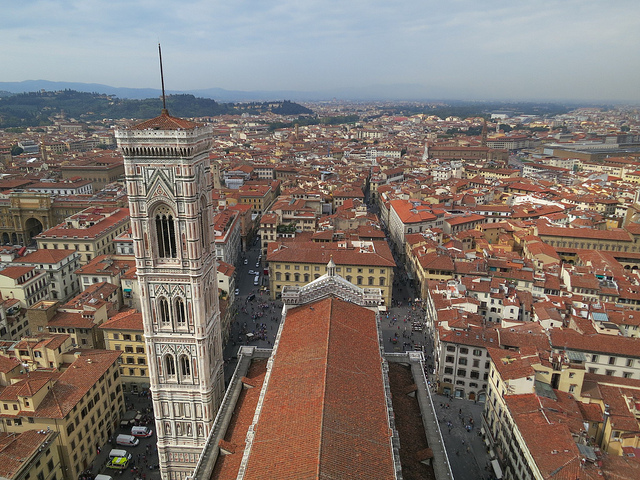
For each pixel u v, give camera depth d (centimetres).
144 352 12206
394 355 9919
